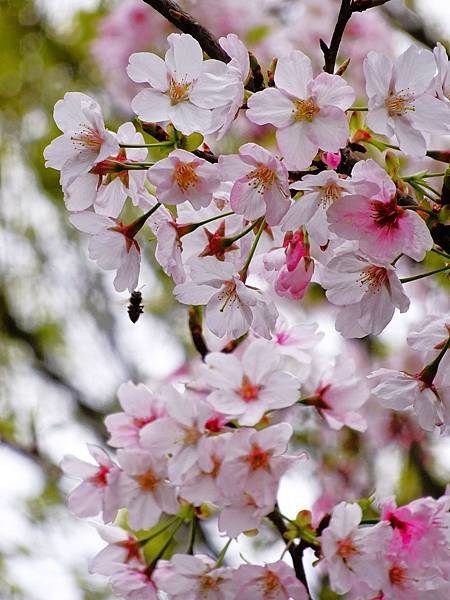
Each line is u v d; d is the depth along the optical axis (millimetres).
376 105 746
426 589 801
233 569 808
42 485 1351
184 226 772
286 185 743
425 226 745
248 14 1413
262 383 809
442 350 795
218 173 747
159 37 1441
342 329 776
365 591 813
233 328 774
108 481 824
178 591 817
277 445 796
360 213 745
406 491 1355
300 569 816
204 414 804
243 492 796
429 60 749
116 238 780
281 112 742
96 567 834
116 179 773
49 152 761
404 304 762
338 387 877
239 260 789
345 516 799
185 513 830
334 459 1349
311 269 771
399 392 797
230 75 746
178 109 749
